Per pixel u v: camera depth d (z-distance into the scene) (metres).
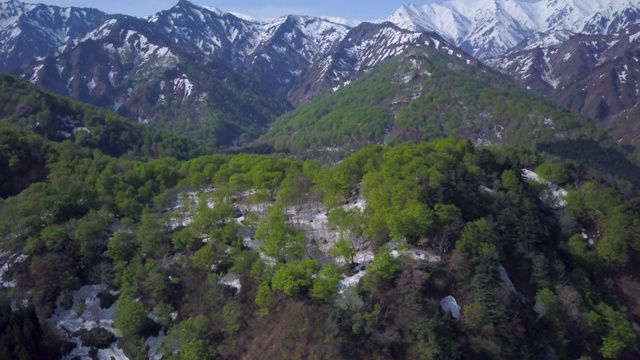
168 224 79.44
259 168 91.62
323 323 59.75
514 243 72.75
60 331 66.88
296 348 58.84
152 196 89.19
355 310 59.59
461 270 63.94
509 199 80.06
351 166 87.06
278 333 61.00
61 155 105.06
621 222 85.69
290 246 68.06
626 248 83.50
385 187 73.69
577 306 67.06
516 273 69.44
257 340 61.78
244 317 64.38
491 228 69.88
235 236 73.69
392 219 65.88
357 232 70.25
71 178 88.56
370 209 74.50
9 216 77.31
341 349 57.03
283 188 82.44
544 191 96.69
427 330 56.84
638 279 81.44
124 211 82.44
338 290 62.22
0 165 99.94
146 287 69.62
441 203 70.75
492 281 62.91
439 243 66.81
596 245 84.88
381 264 62.06
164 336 65.56
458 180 77.94
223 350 61.75
